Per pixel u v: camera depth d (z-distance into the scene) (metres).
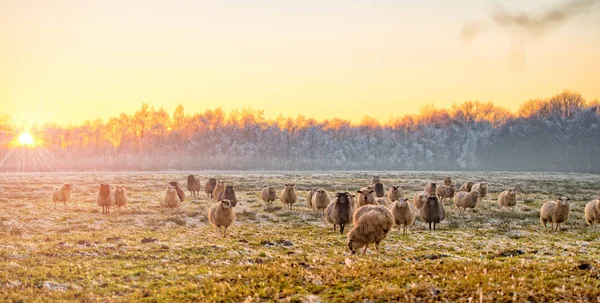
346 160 178.25
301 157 174.50
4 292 11.45
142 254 17.11
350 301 10.10
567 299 9.77
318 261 15.48
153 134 169.75
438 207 26.31
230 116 188.75
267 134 177.25
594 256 16.97
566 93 154.50
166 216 30.52
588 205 27.77
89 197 43.44
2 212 31.48
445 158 173.50
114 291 12.05
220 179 77.62
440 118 189.00
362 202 25.17
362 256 16.73
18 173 106.75
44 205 36.44
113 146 168.00
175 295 11.19
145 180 73.19
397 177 90.94
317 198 32.28
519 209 36.84
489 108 180.25
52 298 11.15
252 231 24.47
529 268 13.02
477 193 34.50
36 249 17.78
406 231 24.70
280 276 12.38
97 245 18.78
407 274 12.29
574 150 143.75
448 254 17.77
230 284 11.95
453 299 9.96
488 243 21.19
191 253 17.62
